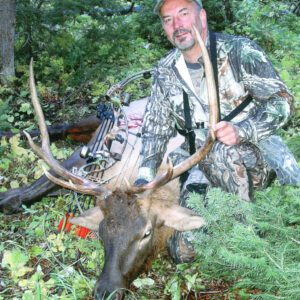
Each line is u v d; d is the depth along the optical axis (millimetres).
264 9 4785
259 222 1683
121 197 1744
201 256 1948
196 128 1975
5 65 3697
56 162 1893
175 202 1988
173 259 2043
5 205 2488
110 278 1646
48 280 1996
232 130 1789
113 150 2318
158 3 1878
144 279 1941
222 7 4395
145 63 4039
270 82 1873
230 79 1906
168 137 2068
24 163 2844
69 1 3742
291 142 2570
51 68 3826
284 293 1603
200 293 1904
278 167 1983
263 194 1807
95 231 1955
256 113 1884
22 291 1943
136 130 2432
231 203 1805
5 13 3613
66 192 2529
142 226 1711
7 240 2270
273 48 4262
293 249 1627
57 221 2359
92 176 2189
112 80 3746
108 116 2480
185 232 1979
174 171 1824
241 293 1779
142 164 2025
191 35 1864
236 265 1732
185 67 1933
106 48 3865
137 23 4391
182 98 1961
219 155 1955
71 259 2125
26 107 3391
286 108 1873
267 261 1607
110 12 4043
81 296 1878
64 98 3650
